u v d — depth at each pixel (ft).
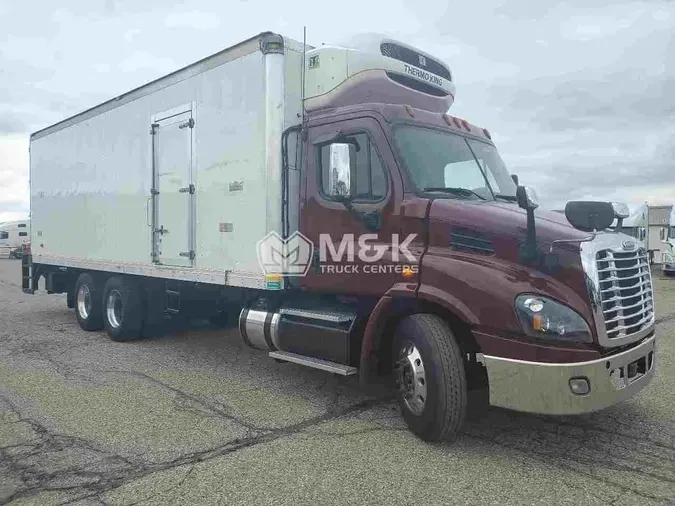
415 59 21.17
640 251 15.60
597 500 12.17
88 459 14.34
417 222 16.06
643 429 16.42
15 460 14.29
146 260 26.17
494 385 14.07
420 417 15.15
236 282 20.85
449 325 15.55
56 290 36.35
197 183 22.80
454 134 18.71
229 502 12.14
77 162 32.09
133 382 21.40
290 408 18.43
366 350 16.62
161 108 24.93
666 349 27.63
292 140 19.62
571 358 13.23
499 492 12.56
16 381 21.50
